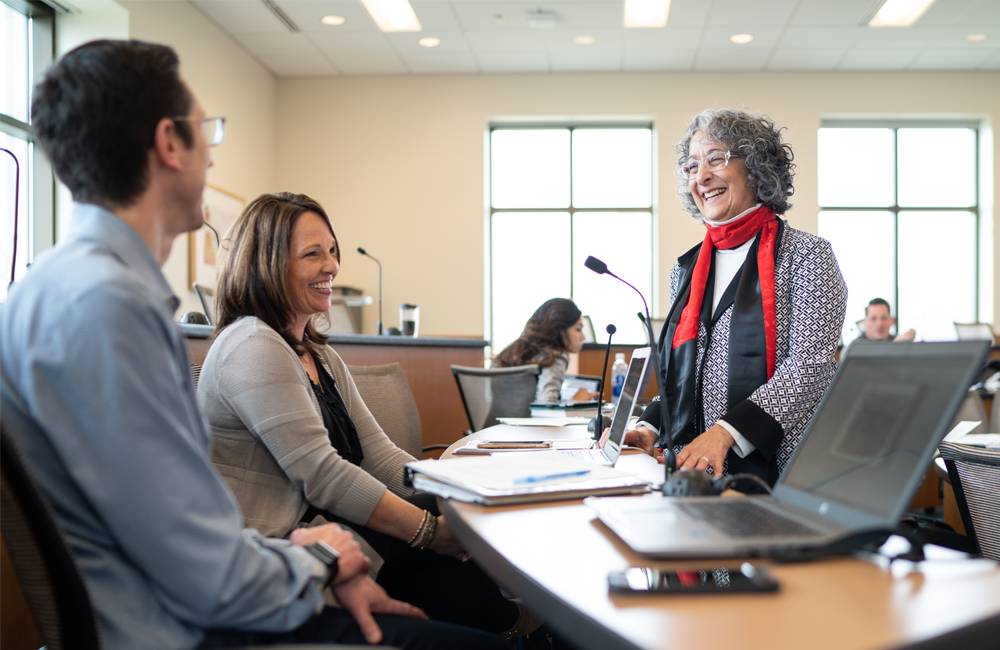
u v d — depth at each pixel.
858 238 7.60
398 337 3.71
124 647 0.83
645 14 6.07
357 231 7.49
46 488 0.82
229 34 6.43
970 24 6.25
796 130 7.37
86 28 4.88
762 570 0.73
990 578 0.75
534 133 7.73
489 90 7.48
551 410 2.71
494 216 7.73
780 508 0.94
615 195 7.68
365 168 7.51
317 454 1.37
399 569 1.59
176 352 0.90
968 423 2.37
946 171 7.61
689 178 1.79
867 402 0.91
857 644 0.59
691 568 0.77
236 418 1.39
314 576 0.96
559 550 0.84
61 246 0.89
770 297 1.61
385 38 6.56
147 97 0.92
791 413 1.46
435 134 7.49
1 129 4.45
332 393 1.66
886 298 7.59
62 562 0.77
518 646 1.82
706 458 1.37
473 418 3.21
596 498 1.04
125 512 0.79
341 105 7.53
